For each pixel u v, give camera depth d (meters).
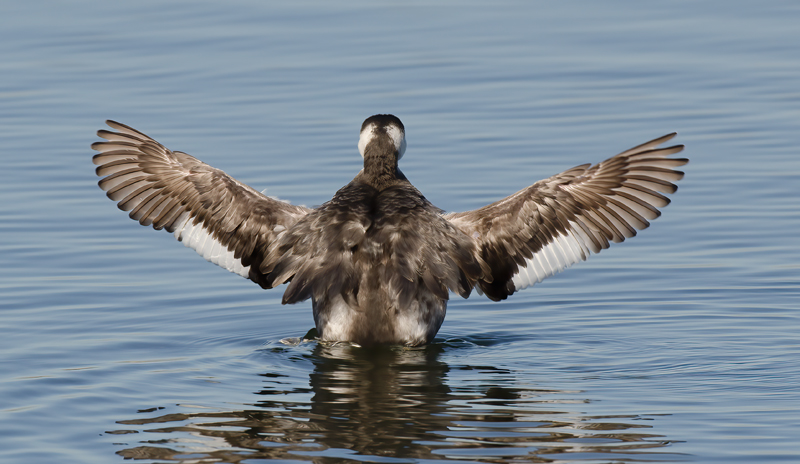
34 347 11.91
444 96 22.31
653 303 13.82
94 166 19.30
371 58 24.52
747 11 26.94
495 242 11.64
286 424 9.22
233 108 21.77
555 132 20.34
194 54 24.84
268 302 14.16
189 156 11.97
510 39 25.50
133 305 13.85
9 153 19.72
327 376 10.74
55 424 9.28
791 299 13.75
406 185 11.75
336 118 21.33
